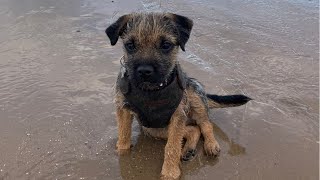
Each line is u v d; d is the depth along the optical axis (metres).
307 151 0.56
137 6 1.03
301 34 0.90
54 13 0.96
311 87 0.71
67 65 0.74
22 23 0.90
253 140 0.58
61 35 0.86
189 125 0.59
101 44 0.82
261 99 0.67
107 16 0.96
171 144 0.52
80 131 0.58
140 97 0.50
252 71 0.75
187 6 1.04
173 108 0.51
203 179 0.51
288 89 0.70
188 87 0.57
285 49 0.83
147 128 0.58
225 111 0.64
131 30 0.50
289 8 1.04
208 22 0.95
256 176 0.52
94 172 0.52
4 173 0.51
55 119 0.60
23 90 0.66
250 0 1.09
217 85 0.70
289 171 0.53
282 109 0.64
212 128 0.59
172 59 0.51
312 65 0.77
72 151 0.55
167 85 0.49
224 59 0.79
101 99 0.65
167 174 0.52
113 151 0.55
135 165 0.54
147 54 0.48
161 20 0.51
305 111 0.64
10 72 0.71
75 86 0.68
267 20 0.97
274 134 0.59
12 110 0.62
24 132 0.57
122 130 0.54
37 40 0.83
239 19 0.97
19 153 0.54
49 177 0.50
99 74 0.71
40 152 0.54
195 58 0.78
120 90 0.52
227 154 0.55
